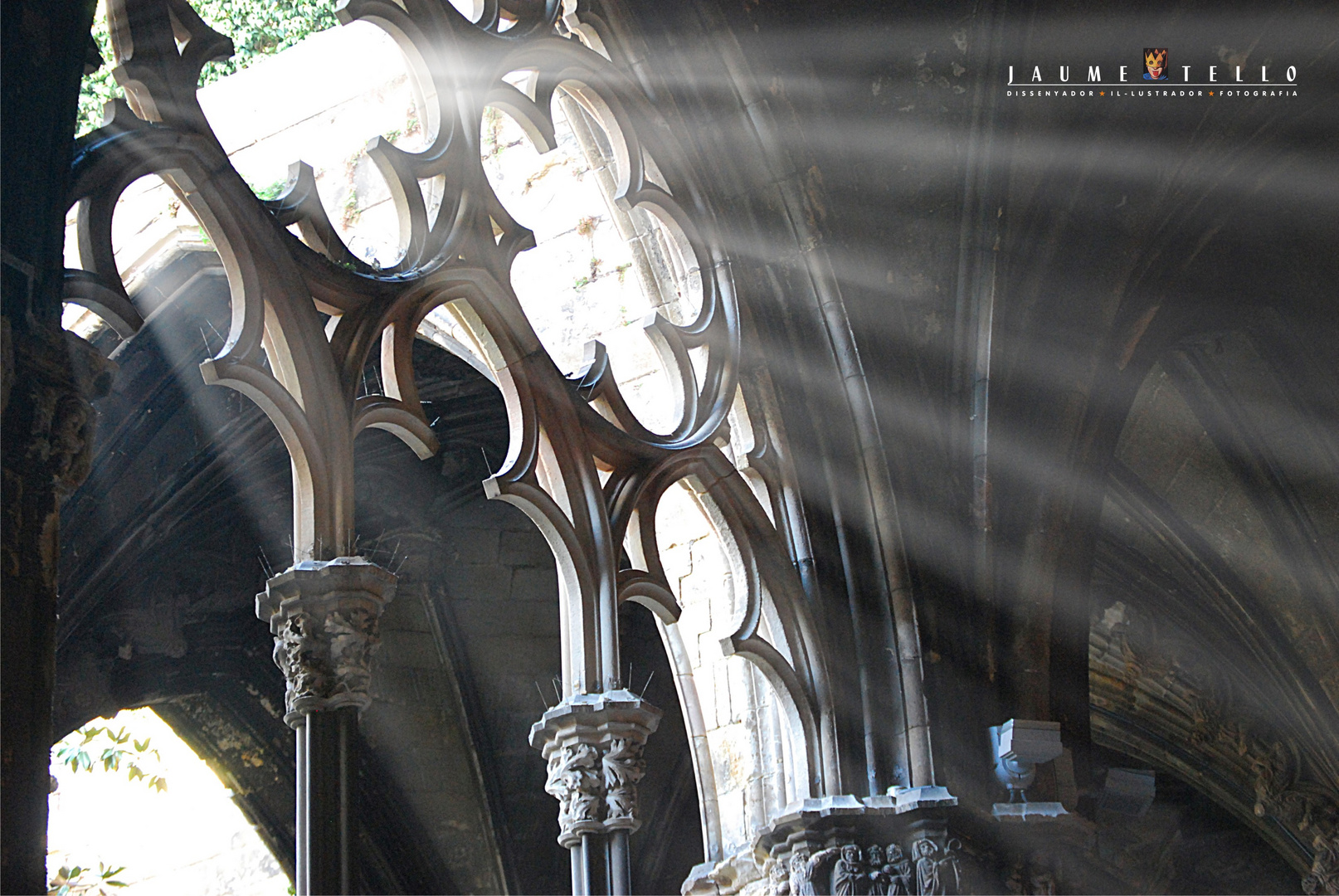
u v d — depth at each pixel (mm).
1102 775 10398
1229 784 15641
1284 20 10812
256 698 14641
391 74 11672
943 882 9102
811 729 9398
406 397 8039
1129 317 11125
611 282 10641
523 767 15008
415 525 14641
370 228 11383
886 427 10094
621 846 8242
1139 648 14969
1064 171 10820
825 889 9102
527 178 11156
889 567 9852
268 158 11922
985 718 9805
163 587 13766
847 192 10492
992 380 10484
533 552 15062
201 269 12172
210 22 14516
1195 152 11148
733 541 9508
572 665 8539
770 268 10133
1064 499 10477
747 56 10219
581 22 9750
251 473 13664
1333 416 13031
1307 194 11758
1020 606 10219
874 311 10359
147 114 7324
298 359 7586
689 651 10141
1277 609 13930
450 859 14836
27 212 6195
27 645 5746
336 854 7070
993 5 10586
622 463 9117
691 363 9625
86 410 6137
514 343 8750
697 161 10016
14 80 6293
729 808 9766
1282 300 12641
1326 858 14125
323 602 7312
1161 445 13742
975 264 10602
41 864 5578
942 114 10703
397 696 14727
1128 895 17484
